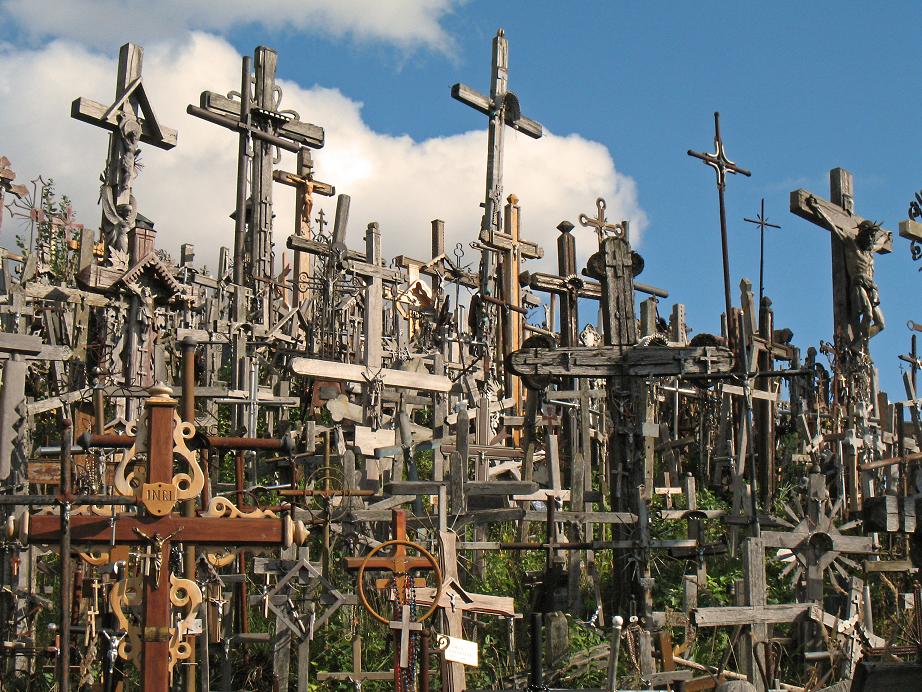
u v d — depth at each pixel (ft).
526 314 89.61
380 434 57.93
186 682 37.99
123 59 61.82
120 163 60.59
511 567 56.95
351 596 44.73
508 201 92.38
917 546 44.73
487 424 68.39
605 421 76.64
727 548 55.52
